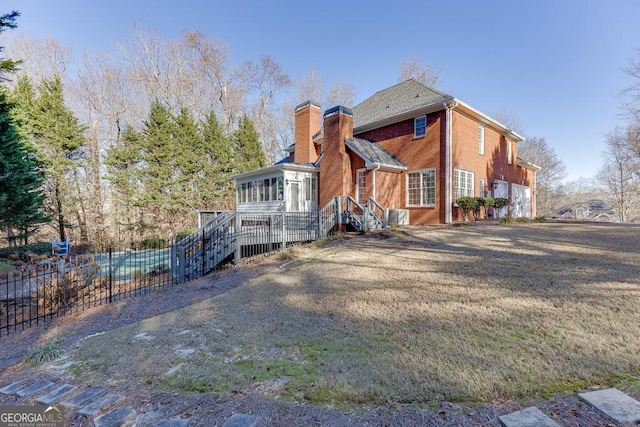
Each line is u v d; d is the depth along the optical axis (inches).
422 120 592.1
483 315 158.1
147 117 1089.4
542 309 161.0
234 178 772.0
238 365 124.0
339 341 139.9
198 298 252.1
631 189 1131.9
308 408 91.7
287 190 613.0
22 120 595.2
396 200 609.9
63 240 786.8
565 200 1715.1
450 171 550.6
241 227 373.1
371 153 591.5
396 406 90.6
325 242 418.3
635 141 861.8
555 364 109.0
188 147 928.3
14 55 938.1
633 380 98.7
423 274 239.8
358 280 238.7
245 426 84.5
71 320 228.5
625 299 167.5
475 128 634.8
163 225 894.4
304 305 195.0
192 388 108.7
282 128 1417.3
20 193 490.6
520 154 1606.8
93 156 913.5
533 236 363.3
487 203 590.9
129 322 213.8
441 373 106.6
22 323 225.3
